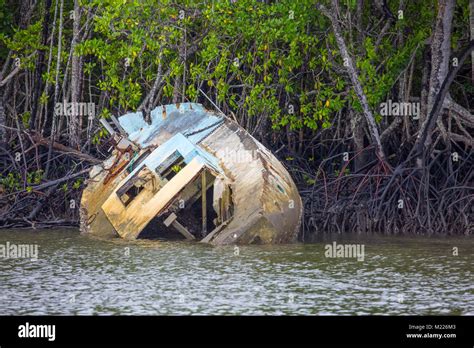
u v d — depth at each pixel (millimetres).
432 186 91312
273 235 77375
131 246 77250
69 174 94000
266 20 93125
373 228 90375
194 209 86125
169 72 99125
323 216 91250
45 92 102250
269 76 97562
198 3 94375
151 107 97375
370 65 92812
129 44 102625
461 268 68312
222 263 69500
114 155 87875
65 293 59906
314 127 94375
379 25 103000
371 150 98062
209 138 83750
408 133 96500
